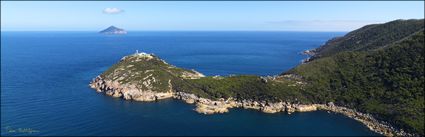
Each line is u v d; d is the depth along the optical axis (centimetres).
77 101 19588
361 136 15050
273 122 16750
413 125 15325
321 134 15150
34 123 15425
